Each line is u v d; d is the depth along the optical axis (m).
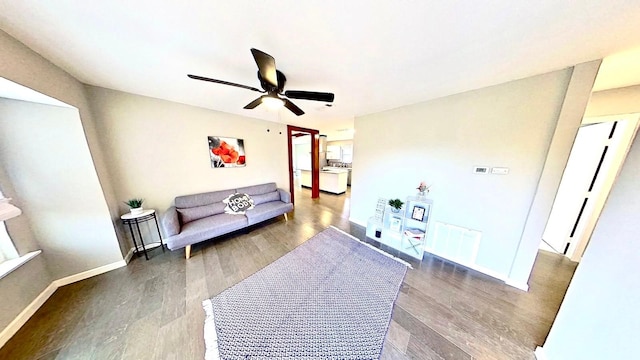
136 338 1.34
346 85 1.97
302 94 1.65
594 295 0.97
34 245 1.66
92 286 1.85
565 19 1.00
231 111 3.12
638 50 1.25
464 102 2.09
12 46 1.17
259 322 1.48
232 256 2.40
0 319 1.30
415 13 0.99
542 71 1.60
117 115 2.23
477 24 1.06
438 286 1.90
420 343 1.32
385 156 2.91
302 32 1.16
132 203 2.24
